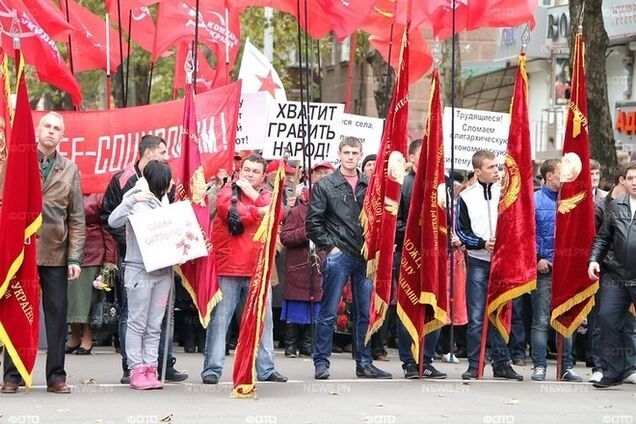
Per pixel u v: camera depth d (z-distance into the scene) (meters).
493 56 37.59
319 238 13.94
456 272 16.75
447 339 17.72
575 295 14.38
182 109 16.62
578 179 14.37
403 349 14.42
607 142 22.81
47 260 12.59
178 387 13.27
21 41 16.80
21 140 12.34
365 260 14.02
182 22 19.58
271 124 18.17
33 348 12.53
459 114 17.92
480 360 14.45
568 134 14.48
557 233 14.45
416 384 13.88
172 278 13.13
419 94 37.53
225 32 19.80
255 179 13.62
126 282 12.99
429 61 20.45
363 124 18.72
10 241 12.34
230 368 15.24
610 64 31.58
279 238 17.00
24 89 12.34
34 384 13.44
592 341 15.17
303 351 17.45
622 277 13.80
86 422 10.95
